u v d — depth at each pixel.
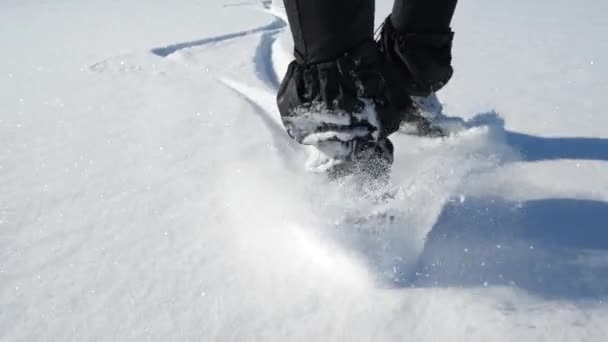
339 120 0.77
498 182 0.91
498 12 3.39
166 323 0.60
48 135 1.31
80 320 0.62
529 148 1.09
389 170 0.84
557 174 0.94
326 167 0.83
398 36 1.04
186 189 0.96
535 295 0.60
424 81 1.06
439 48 1.04
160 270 0.71
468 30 2.68
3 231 0.84
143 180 1.01
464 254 0.69
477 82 1.65
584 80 1.62
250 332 0.58
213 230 0.81
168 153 1.15
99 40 2.85
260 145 1.16
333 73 0.77
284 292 0.64
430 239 0.72
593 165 0.98
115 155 1.15
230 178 0.99
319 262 0.69
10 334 0.60
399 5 1.02
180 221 0.84
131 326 0.60
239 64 2.10
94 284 0.69
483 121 1.13
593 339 0.53
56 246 0.79
